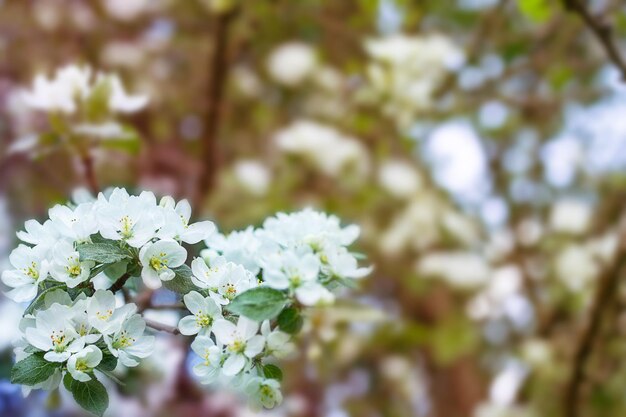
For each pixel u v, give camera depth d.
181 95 2.45
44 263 0.93
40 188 1.77
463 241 2.29
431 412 2.72
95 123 1.32
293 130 2.21
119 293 1.01
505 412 2.23
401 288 2.47
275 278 0.92
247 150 2.59
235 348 0.92
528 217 2.58
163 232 0.94
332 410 2.44
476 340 2.34
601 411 2.33
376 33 2.47
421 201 2.24
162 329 0.96
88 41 2.42
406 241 2.21
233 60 2.43
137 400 1.57
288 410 2.12
